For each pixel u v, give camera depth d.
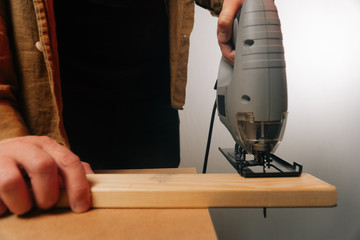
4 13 0.64
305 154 1.84
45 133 0.75
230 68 0.63
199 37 1.63
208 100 1.71
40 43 0.67
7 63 0.61
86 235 0.37
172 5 0.86
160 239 0.36
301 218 1.70
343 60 1.72
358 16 1.66
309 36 1.70
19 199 0.40
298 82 1.76
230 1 0.56
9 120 0.53
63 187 0.48
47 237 0.37
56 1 0.76
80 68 0.85
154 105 0.98
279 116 0.52
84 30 0.81
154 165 1.04
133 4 0.82
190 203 0.47
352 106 1.78
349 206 1.82
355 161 1.83
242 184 0.49
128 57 0.88
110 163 0.99
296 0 1.67
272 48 0.51
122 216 0.43
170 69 0.91
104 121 0.92
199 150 1.76
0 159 0.41
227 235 1.45
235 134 0.59
